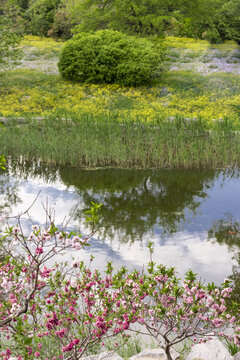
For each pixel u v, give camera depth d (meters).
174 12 24.53
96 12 24.06
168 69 21.94
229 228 6.70
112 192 8.72
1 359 2.97
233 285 4.78
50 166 11.16
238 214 7.40
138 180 9.82
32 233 3.12
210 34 26.81
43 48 26.75
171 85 19.97
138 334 3.83
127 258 5.49
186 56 24.75
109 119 12.55
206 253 5.73
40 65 23.33
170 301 3.26
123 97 18.52
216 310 3.13
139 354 3.31
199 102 17.64
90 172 10.57
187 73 21.67
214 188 9.13
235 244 6.06
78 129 12.38
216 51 25.66
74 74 20.56
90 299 3.42
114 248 5.81
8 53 19.92
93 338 3.32
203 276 5.02
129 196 8.45
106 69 19.94
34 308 3.45
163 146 11.52
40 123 13.36
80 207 7.66
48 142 11.91
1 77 20.91
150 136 11.77
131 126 12.15
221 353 2.98
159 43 21.14
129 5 23.08
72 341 3.08
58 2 31.86
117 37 20.61
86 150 11.28
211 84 20.08
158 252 5.73
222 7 25.22
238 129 12.30
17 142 12.15
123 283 3.38
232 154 11.55
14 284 3.27
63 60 20.66
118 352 3.53
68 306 3.42
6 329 3.21
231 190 8.97
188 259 5.52
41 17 31.33
